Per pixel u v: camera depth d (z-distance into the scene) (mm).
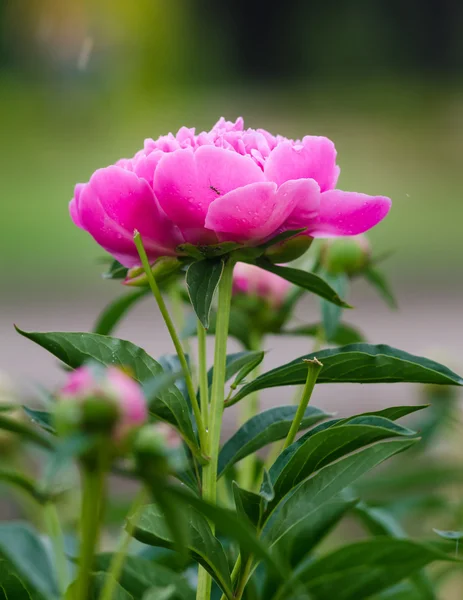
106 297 5102
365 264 1259
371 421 979
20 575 974
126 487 1682
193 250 1012
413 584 1132
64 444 872
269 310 1253
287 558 977
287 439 991
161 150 1020
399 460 1445
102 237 1021
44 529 1216
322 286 1026
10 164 9734
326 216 1016
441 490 1431
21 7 11406
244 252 1010
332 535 1575
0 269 5438
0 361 3770
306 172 1013
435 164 9516
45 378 3488
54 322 4629
